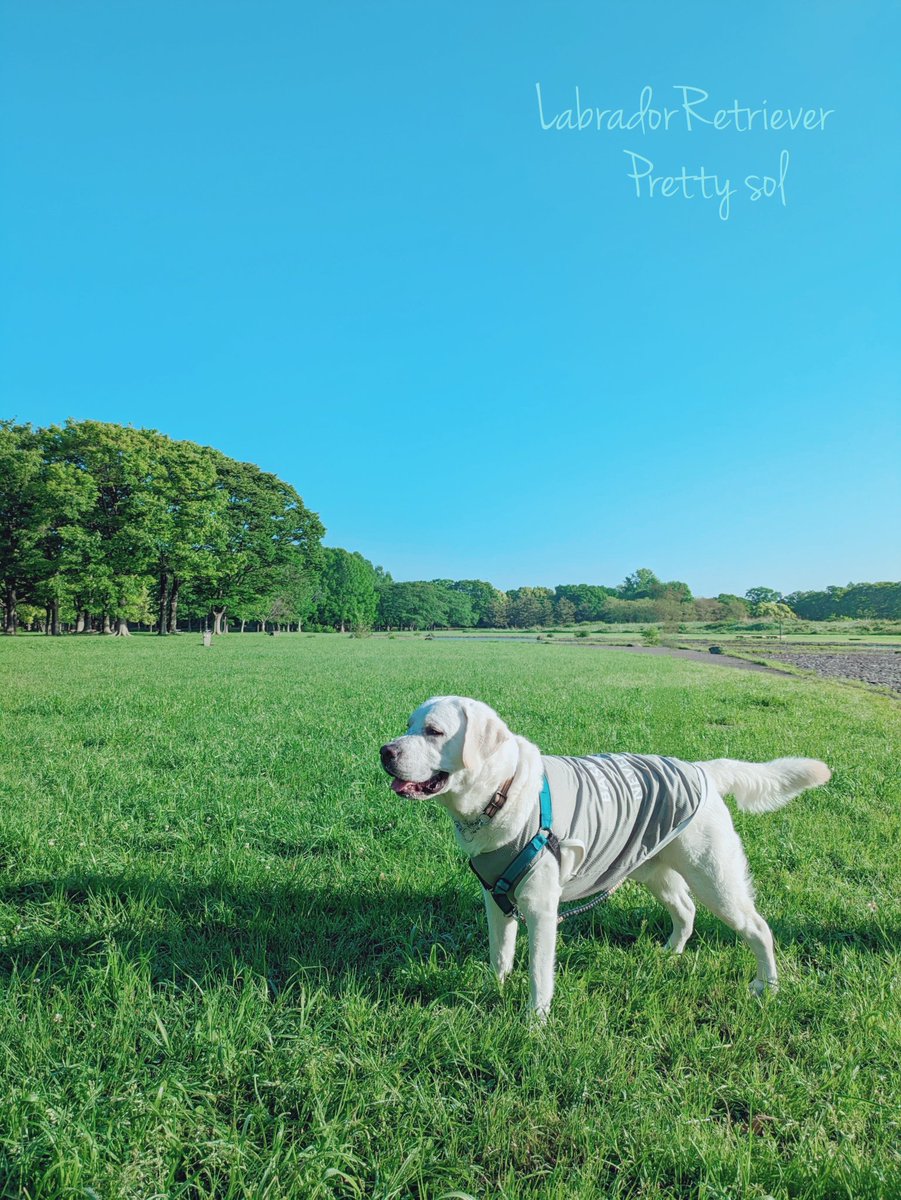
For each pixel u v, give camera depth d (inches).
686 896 145.2
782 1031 112.4
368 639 2650.1
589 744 333.1
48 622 2159.2
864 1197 78.3
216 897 160.2
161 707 452.4
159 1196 76.5
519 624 5728.3
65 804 227.1
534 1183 83.0
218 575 2074.3
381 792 249.4
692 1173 83.3
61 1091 91.9
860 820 229.9
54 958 133.7
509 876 119.8
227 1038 102.5
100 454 1792.6
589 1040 105.7
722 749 329.7
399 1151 84.0
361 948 141.1
